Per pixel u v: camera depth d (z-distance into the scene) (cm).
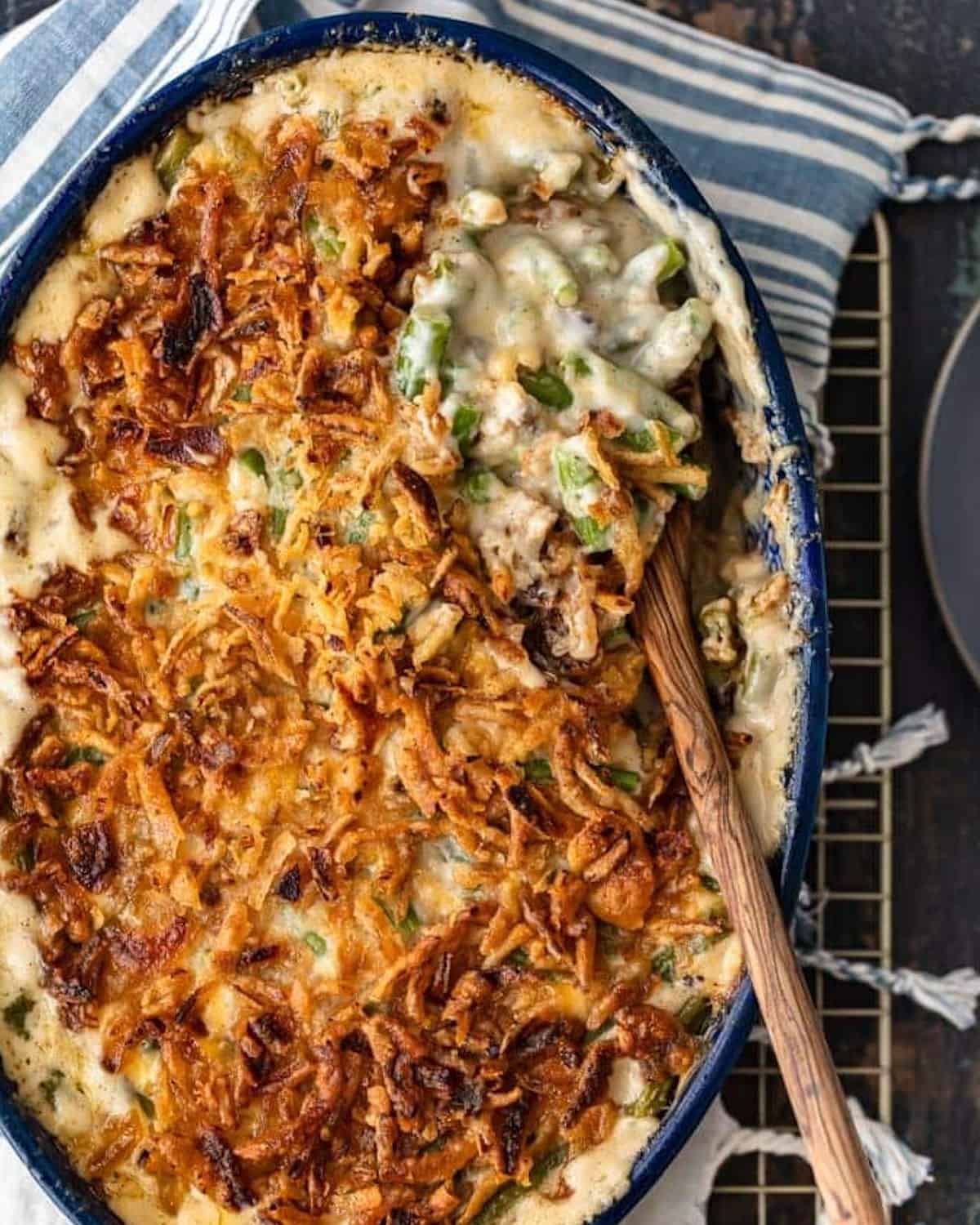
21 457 69
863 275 83
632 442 69
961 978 82
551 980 70
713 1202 81
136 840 70
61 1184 69
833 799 83
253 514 69
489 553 69
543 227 70
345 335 68
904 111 81
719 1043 70
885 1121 82
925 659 84
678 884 71
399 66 69
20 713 69
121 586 69
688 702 70
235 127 70
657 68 81
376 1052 69
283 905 70
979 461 80
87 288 69
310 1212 69
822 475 83
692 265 70
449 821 69
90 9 78
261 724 69
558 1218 70
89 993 69
